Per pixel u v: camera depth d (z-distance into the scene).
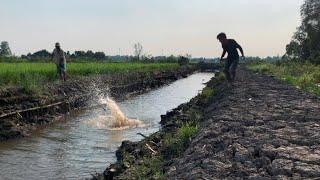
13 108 17.83
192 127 11.49
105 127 18.48
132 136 16.36
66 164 12.24
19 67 27.81
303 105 14.66
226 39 21.12
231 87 21.44
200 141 9.23
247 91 19.61
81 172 11.47
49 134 16.69
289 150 7.96
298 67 47.94
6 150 13.85
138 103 28.81
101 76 33.31
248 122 11.18
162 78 53.31
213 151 8.38
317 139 8.86
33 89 20.66
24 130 16.95
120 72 41.00
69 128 18.08
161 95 35.81
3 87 19.25
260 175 6.68
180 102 30.03
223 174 6.82
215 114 13.45
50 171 11.55
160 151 10.41
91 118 20.95
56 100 21.73
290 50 78.31
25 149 14.05
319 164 7.11
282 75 37.19
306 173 6.62
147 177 8.13
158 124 19.27
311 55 68.31
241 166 7.16
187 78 67.56
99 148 14.24
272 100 16.11
